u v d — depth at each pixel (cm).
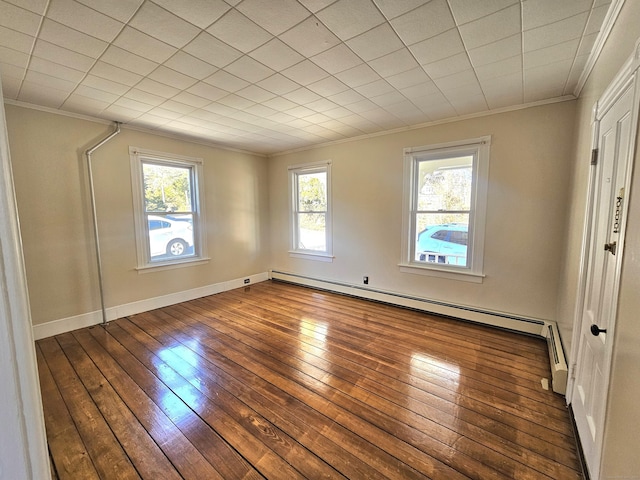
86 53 198
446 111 318
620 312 113
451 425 181
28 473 44
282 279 541
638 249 99
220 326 336
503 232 317
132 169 366
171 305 411
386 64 217
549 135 285
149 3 152
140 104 292
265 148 496
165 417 191
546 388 217
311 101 288
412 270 386
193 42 188
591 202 181
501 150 311
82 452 164
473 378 230
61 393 216
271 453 163
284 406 201
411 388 218
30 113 290
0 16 158
